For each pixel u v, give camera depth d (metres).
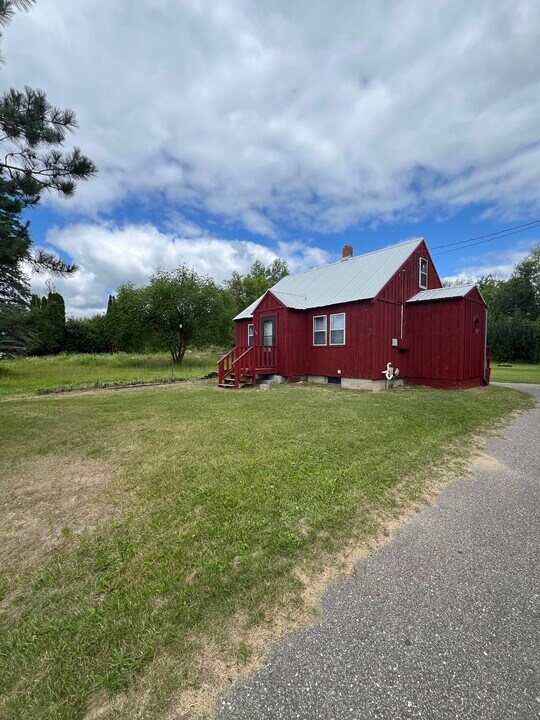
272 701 1.47
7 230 5.54
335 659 1.66
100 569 2.33
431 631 1.83
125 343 21.94
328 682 1.55
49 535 2.75
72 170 5.82
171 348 21.20
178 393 9.79
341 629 1.84
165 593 2.08
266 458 4.20
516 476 3.93
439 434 5.41
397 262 11.56
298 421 6.05
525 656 1.68
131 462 4.23
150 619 1.88
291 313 12.10
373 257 13.00
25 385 11.37
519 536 2.74
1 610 2.01
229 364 12.57
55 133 5.41
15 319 14.68
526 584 2.20
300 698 1.48
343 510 3.04
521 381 14.59
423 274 12.57
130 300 20.41
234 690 1.51
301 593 2.10
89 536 2.71
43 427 5.91
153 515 2.98
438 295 10.98
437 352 10.90
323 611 1.97
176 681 1.55
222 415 6.63
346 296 11.17
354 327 10.88
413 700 1.47
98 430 5.70
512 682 1.55
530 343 29.59
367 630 1.83
